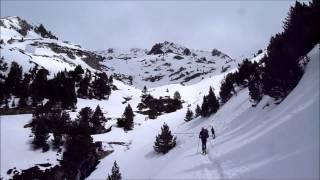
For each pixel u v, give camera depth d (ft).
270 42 103.81
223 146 71.77
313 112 47.21
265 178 40.40
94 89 294.05
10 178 149.18
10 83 244.63
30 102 242.17
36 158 168.66
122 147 179.93
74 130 168.45
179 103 302.25
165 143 144.05
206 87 367.25
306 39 88.69
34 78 271.28
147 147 167.32
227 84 166.61
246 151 55.06
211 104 159.74
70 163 151.23
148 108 293.23
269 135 53.88
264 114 80.43
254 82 109.70
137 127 216.95
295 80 77.61
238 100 132.46
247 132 72.90
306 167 36.99
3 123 206.18
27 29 508.53
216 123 126.41
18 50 332.80
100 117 218.38
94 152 159.84
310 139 41.88
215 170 54.19
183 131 164.45
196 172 57.57
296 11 98.73
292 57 79.61
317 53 78.95
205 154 72.43
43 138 177.17
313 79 62.95
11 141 182.50
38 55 358.84
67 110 239.50
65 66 355.77
